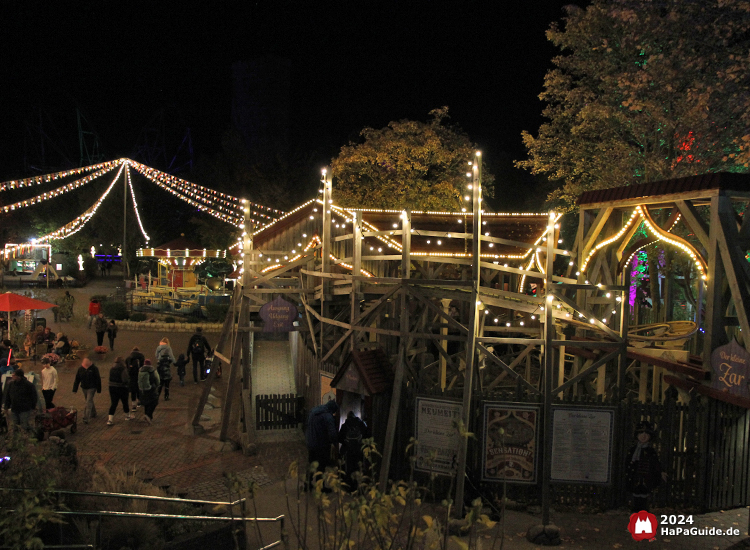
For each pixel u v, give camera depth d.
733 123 15.40
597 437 8.53
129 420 13.86
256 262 13.56
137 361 14.34
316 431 9.45
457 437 8.77
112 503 7.45
